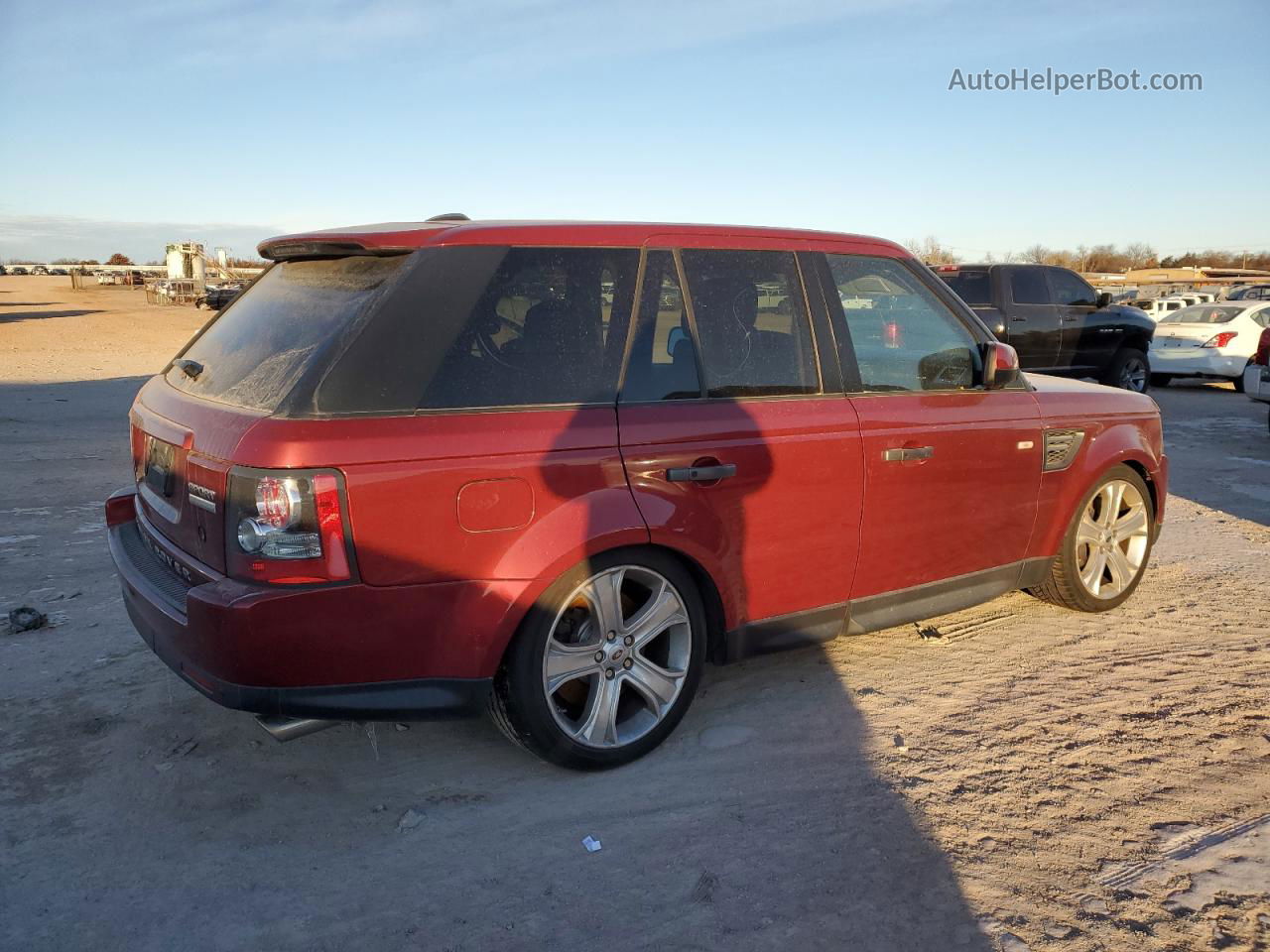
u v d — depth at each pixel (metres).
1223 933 2.61
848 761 3.56
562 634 3.46
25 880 2.86
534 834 3.11
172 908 2.74
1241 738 3.71
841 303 4.00
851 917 2.69
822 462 3.78
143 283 86.06
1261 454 10.23
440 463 2.99
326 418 2.88
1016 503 4.52
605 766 3.47
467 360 3.12
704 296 3.64
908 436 4.04
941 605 4.38
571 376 3.30
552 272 3.34
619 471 3.31
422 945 2.60
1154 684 4.22
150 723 3.85
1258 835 3.06
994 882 2.84
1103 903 2.73
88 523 7.10
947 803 3.27
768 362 3.76
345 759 3.60
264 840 3.08
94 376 20.30
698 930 2.65
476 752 3.66
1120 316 14.29
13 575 5.71
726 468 3.52
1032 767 3.51
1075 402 4.79
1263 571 5.91
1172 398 15.95
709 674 4.36
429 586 3.01
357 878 2.89
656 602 3.52
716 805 3.27
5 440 11.16
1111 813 3.19
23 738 3.71
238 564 2.89
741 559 3.64
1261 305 16.62
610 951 2.57
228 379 3.28
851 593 4.03
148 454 3.62
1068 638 4.80
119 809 3.24
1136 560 5.20
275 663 2.87
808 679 4.29
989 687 4.21
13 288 82.31
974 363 4.43
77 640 4.69
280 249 3.56
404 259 3.14
